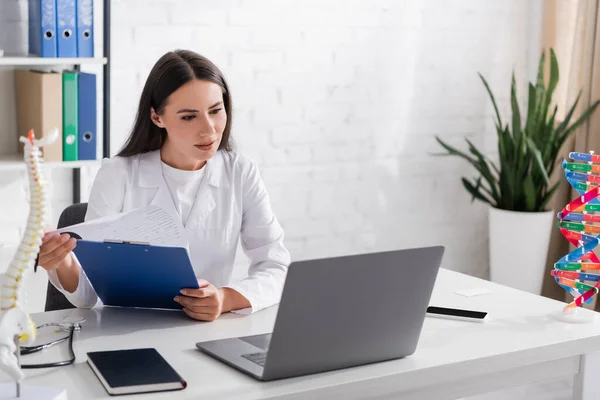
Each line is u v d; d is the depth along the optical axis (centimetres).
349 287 145
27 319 136
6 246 315
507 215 378
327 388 144
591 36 369
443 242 412
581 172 188
